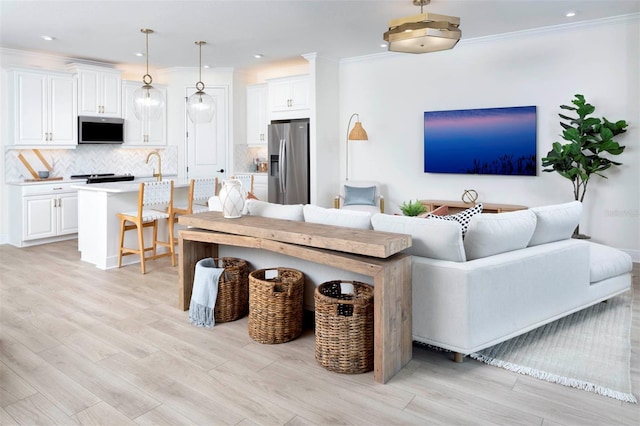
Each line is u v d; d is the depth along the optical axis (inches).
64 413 83.6
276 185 281.3
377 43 230.7
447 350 109.8
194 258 140.9
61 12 181.9
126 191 186.1
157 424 80.4
